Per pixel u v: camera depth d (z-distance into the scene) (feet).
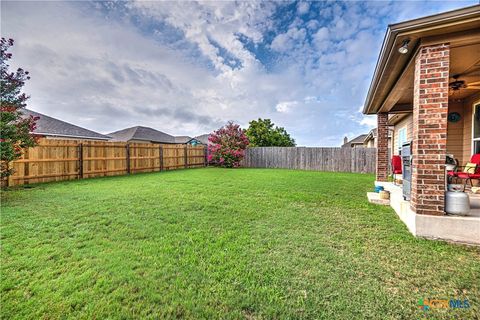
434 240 10.61
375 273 7.94
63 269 8.07
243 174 38.22
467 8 9.23
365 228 12.26
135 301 6.52
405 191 14.53
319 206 16.67
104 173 35.14
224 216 14.17
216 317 5.95
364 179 32.14
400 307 6.32
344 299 6.62
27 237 10.75
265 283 7.37
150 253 9.32
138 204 16.79
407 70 13.76
